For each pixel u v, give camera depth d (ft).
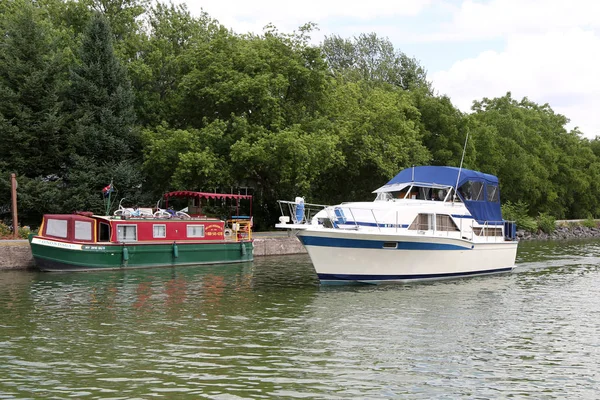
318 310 58.75
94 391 34.47
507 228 92.58
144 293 68.03
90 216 90.33
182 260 95.66
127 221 91.45
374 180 157.79
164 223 94.89
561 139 270.67
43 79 116.88
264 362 40.50
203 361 40.55
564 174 251.60
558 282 80.69
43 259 84.33
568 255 123.54
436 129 180.55
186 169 117.19
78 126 118.21
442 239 77.61
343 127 141.90
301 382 36.45
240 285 74.69
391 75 261.03
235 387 35.37
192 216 107.14
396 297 66.80
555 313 58.85
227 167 122.11
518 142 229.04
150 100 142.72
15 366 39.19
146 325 51.31
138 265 91.30
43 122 115.24
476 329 51.34
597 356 43.19
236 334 48.29
